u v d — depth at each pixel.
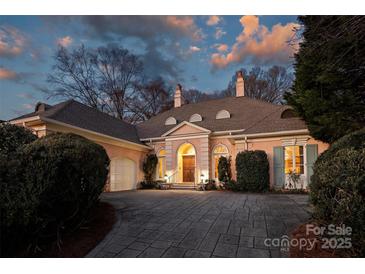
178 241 3.94
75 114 11.61
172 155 14.14
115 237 4.16
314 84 8.48
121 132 14.35
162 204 7.29
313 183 3.49
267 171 11.01
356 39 3.98
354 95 7.57
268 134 11.38
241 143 12.30
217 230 4.47
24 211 3.11
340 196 2.89
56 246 3.67
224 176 12.04
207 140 13.16
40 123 8.65
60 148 3.90
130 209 6.47
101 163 4.77
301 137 10.90
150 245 3.79
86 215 4.80
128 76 24.19
